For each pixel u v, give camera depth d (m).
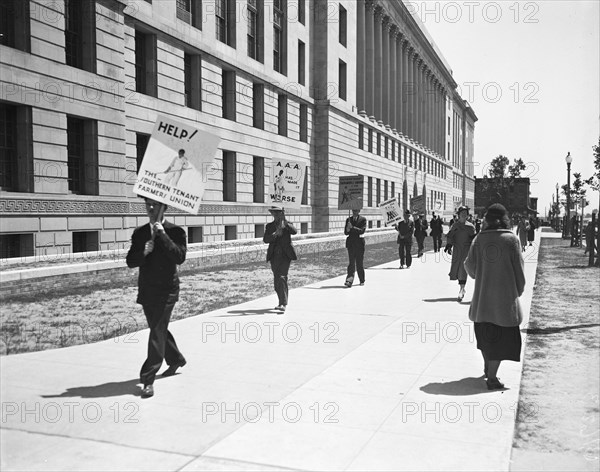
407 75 69.44
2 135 16.59
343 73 46.81
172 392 5.80
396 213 21.00
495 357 5.99
